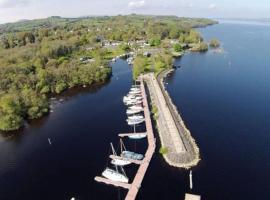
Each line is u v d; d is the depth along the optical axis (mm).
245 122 145375
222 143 126500
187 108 167125
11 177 116250
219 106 167500
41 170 119188
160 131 140875
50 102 199375
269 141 126688
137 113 167500
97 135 144625
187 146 121750
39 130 156625
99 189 103688
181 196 95938
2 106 164750
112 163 117812
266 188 97812
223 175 105125
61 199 100812
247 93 186250
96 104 188875
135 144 132000
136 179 106062
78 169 117250
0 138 151625
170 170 109688
